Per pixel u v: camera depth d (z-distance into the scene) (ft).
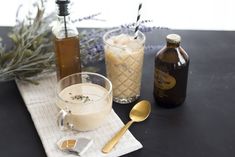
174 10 5.94
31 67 2.86
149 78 3.01
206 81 2.94
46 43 2.98
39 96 2.79
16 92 2.89
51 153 2.29
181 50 2.55
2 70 2.80
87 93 2.57
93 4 6.00
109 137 2.42
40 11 3.03
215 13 6.01
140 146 2.34
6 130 2.53
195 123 2.54
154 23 5.31
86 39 3.05
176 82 2.57
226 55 3.28
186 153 2.32
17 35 2.96
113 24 5.25
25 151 2.36
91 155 2.28
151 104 2.72
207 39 3.56
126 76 2.65
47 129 2.48
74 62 2.77
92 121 2.40
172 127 2.52
